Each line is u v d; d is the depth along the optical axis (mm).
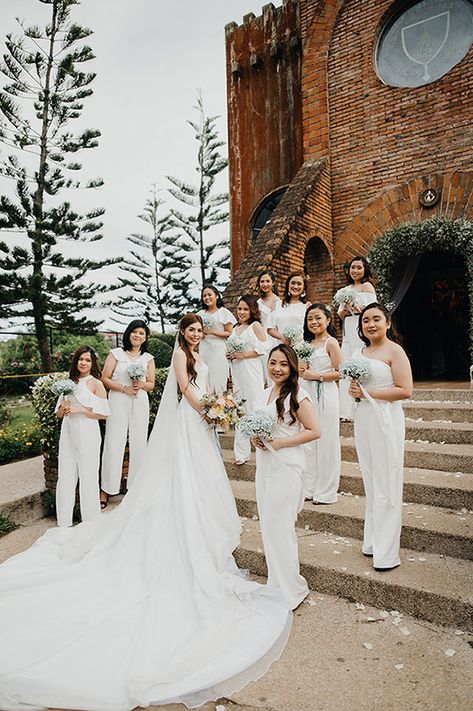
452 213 8344
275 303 6398
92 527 4332
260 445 3328
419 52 8938
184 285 24969
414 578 3275
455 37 8609
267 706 2396
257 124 11688
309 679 2586
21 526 5242
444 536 3625
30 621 3029
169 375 4219
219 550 3605
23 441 8258
